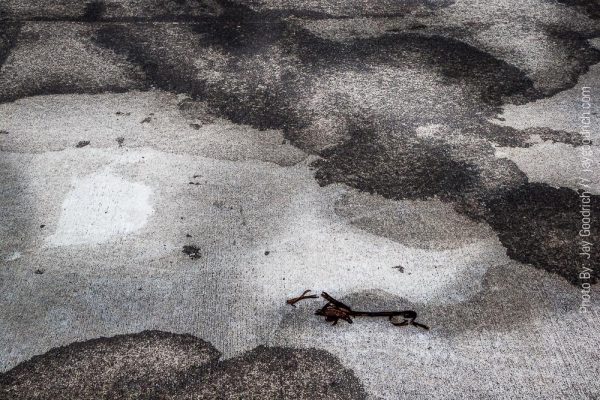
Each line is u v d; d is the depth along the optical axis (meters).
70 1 4.61
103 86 3.65
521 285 2.43
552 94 3.63
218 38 4.17
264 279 2.45
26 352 2.14
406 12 4.55
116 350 2.16
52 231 2.65
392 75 3.80
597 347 2.19
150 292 2.38
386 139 3.23
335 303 2.29
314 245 2.61
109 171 2.99
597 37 4.24
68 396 2.01
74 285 2.40
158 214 2.75
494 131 3.31
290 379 2.07
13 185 2.89
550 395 2.02
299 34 4.24
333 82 3.72
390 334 2.23
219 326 2.25
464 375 2.09
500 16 4.50
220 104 3.51
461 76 3.79
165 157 3.09
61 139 3.20
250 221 2.72
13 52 3.96
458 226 2.71
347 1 4.70
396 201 2.84
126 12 4.48
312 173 3.00
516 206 2.81
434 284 2.43
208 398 2.01
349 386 2.04
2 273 2.44
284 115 3.42
